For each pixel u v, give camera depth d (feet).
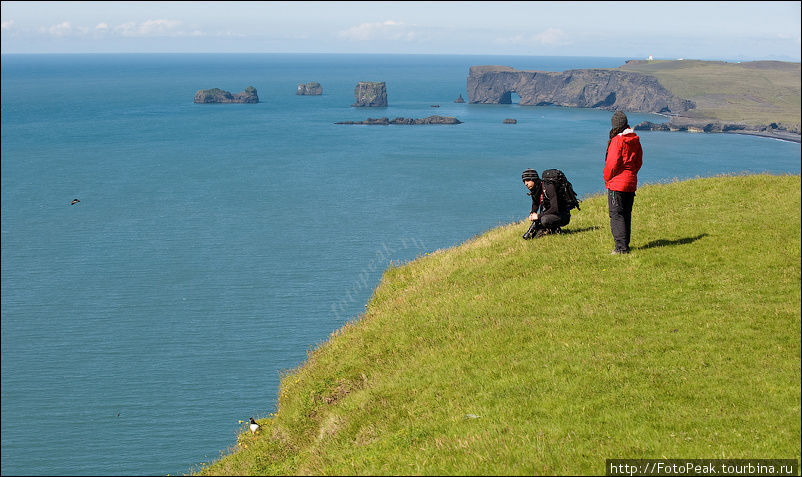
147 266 437.99
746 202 69.21
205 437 221.66
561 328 45.14
